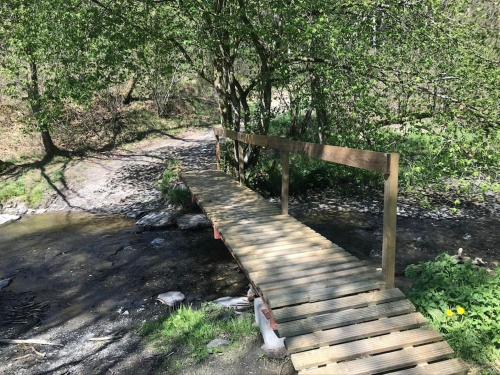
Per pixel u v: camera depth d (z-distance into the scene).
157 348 4.82
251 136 7.82
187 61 9.99
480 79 5.91
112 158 15.14
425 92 5.96
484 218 8.97
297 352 3.45
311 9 6.56
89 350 4.93
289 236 5.64
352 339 3.56
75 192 12.36
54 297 6.40
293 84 8.22
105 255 7.98
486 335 4.09
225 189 8.94
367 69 6.24
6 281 6.99
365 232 8.52
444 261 5.14
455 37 6.21
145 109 19.20
